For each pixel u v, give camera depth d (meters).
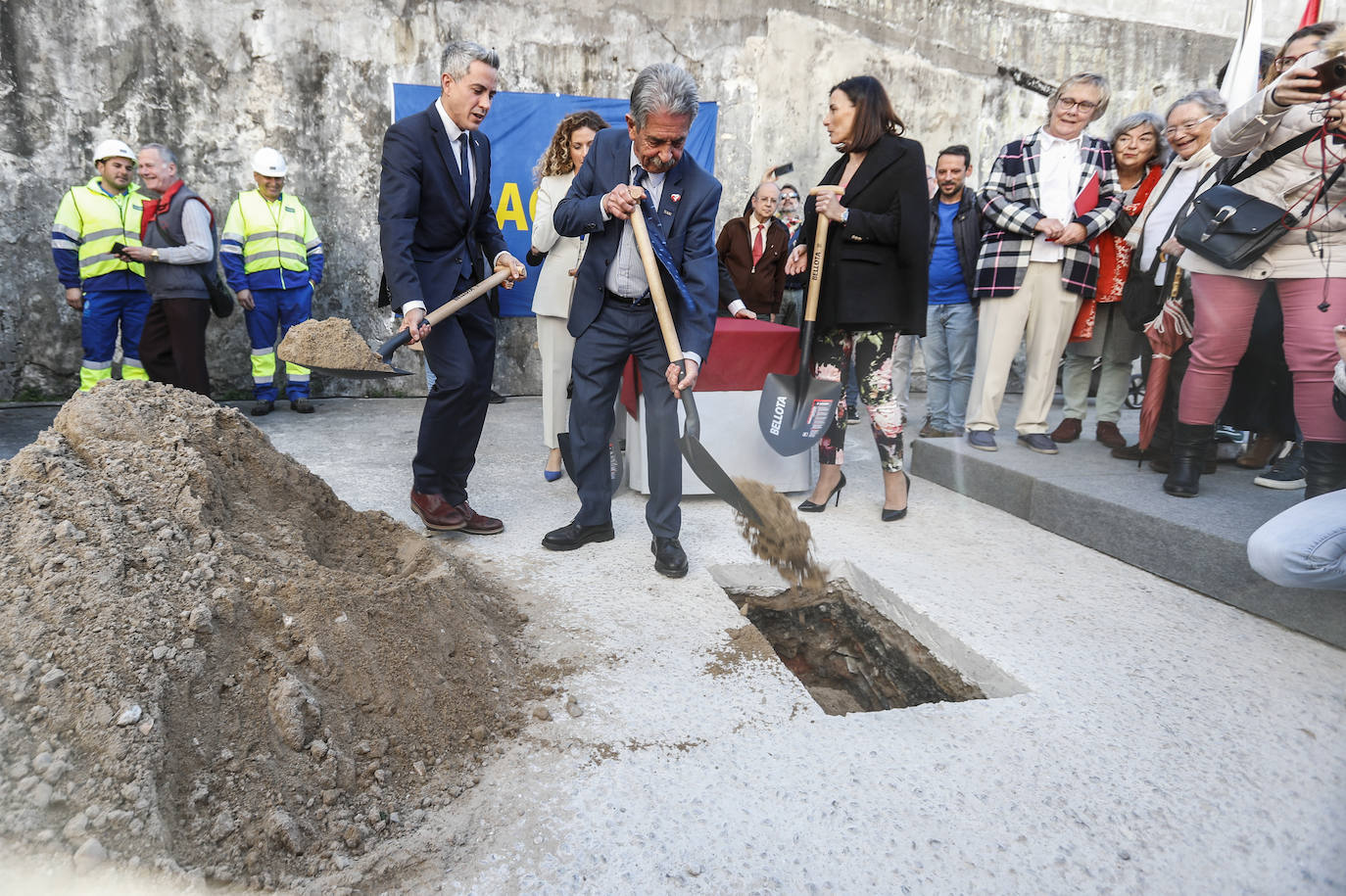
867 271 3.21
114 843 1.31
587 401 2.95
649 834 1.58
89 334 5.21
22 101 5.42
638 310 2.83
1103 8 7.16
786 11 6.54
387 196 2.84
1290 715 2.04
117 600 1.67
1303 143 2.55
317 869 1.45
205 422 2.35
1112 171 3.83
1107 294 3.95
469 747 1.84
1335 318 2.55
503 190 6.32
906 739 1.92
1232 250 2.69
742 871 1.49
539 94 6.26
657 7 6.36
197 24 5.67
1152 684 2.18
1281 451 3.63
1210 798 1.72
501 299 6.46
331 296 6.27
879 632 2.84
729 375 3.66
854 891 1.45
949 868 1.51
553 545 3.06
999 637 2.44
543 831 1.58
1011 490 3.68
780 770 1.79
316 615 1.88
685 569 2.83
